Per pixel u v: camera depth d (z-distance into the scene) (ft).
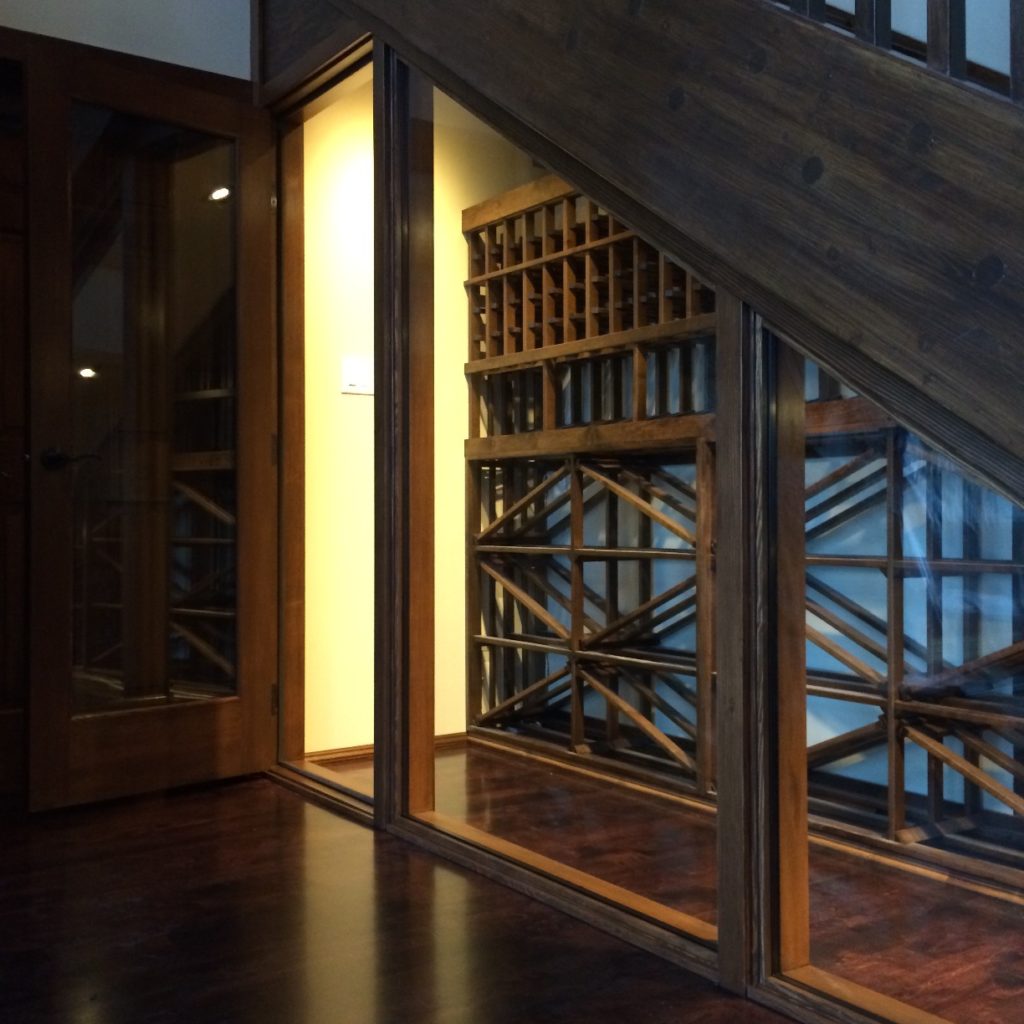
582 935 7.35
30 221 10.17
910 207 5.40
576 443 12.36
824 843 6.84
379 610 9.83
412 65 9.31
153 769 10.93
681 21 6.68
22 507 11.95
